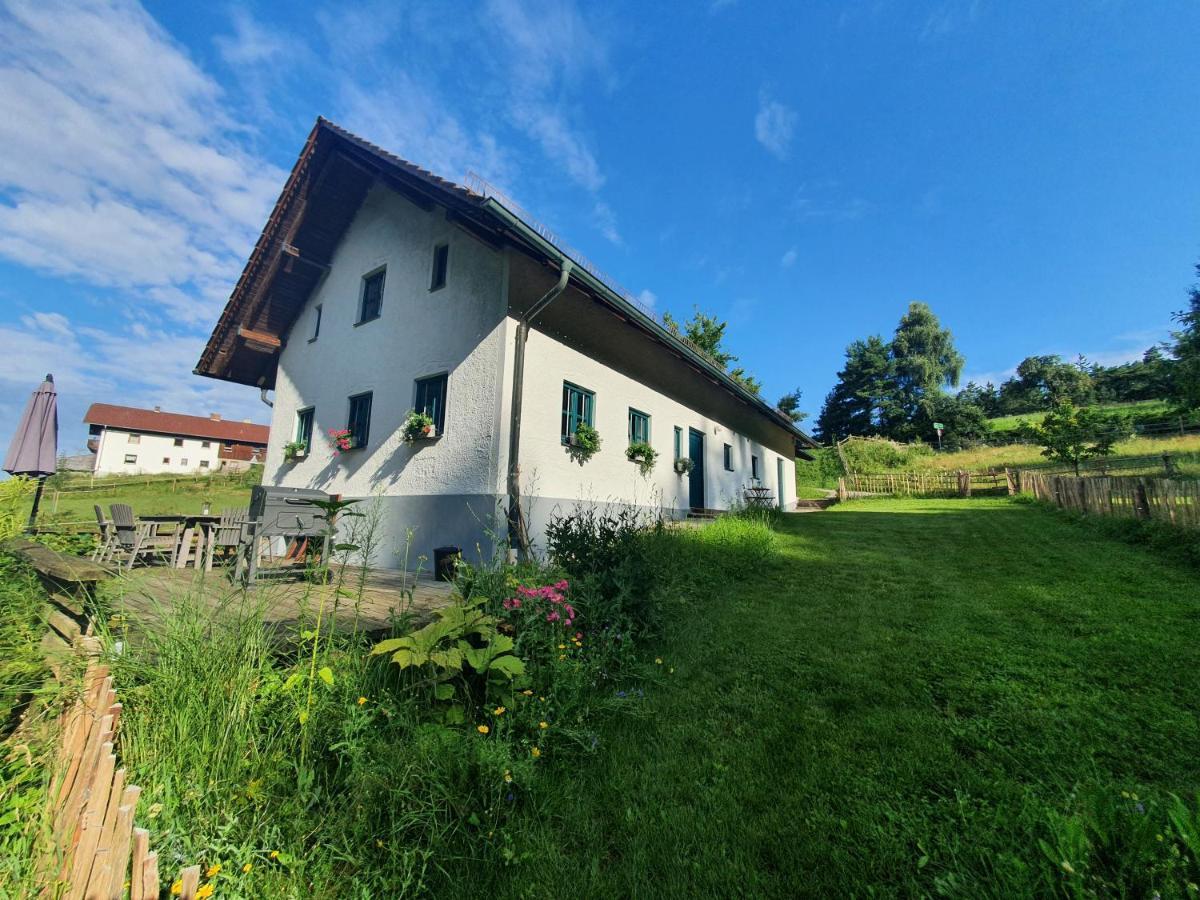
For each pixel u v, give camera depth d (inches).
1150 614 173.3
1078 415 657.6
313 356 422.3
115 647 100.7
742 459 618.8
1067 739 104.6
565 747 108.7
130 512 275.1
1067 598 199.5
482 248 305.9
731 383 495.8
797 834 84.0
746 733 116.3
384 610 164.1
